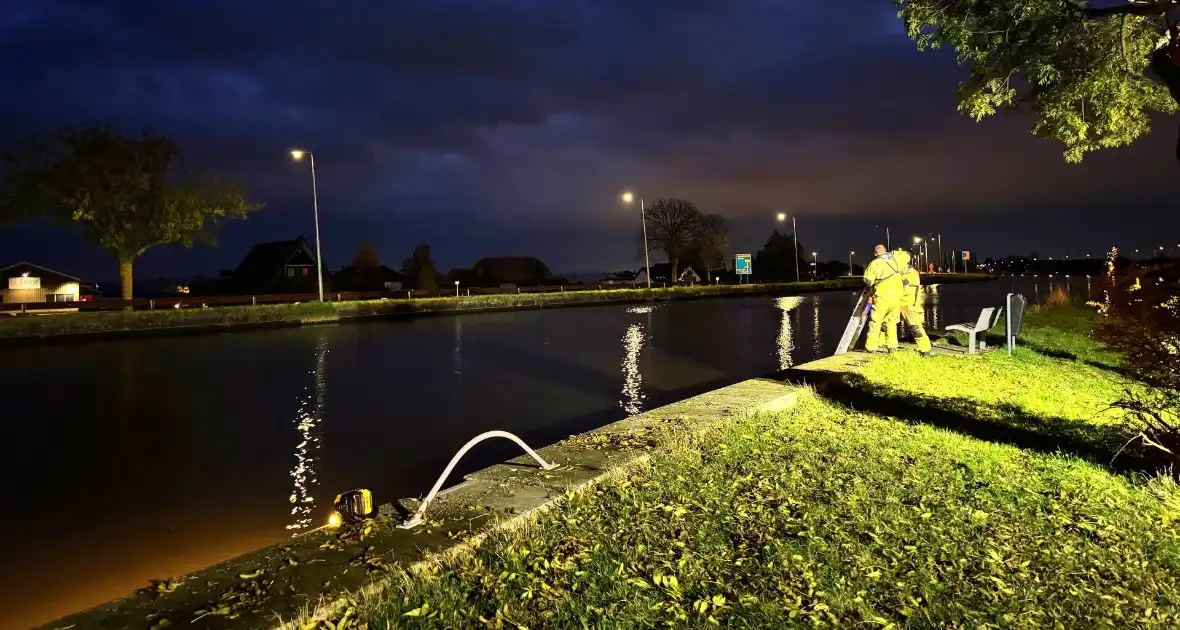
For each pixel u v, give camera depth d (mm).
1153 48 6367
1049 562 4129
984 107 7684
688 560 4145
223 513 6855
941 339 15367
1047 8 6371
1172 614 3578
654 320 32844
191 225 36906
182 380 15680
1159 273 5547
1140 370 5957
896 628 3449
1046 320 19281
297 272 65812
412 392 13422
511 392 13211
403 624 3463
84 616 3436
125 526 6523
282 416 11367
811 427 7359
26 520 6695
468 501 5031
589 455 6242
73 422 11164
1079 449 6434
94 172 34438
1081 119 7406
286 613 3475
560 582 3896
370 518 4699
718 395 8898
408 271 70812
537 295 47062
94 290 53469
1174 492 5184
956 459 6090
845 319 31859
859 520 4672
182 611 3488
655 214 86500
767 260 102375
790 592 3762
